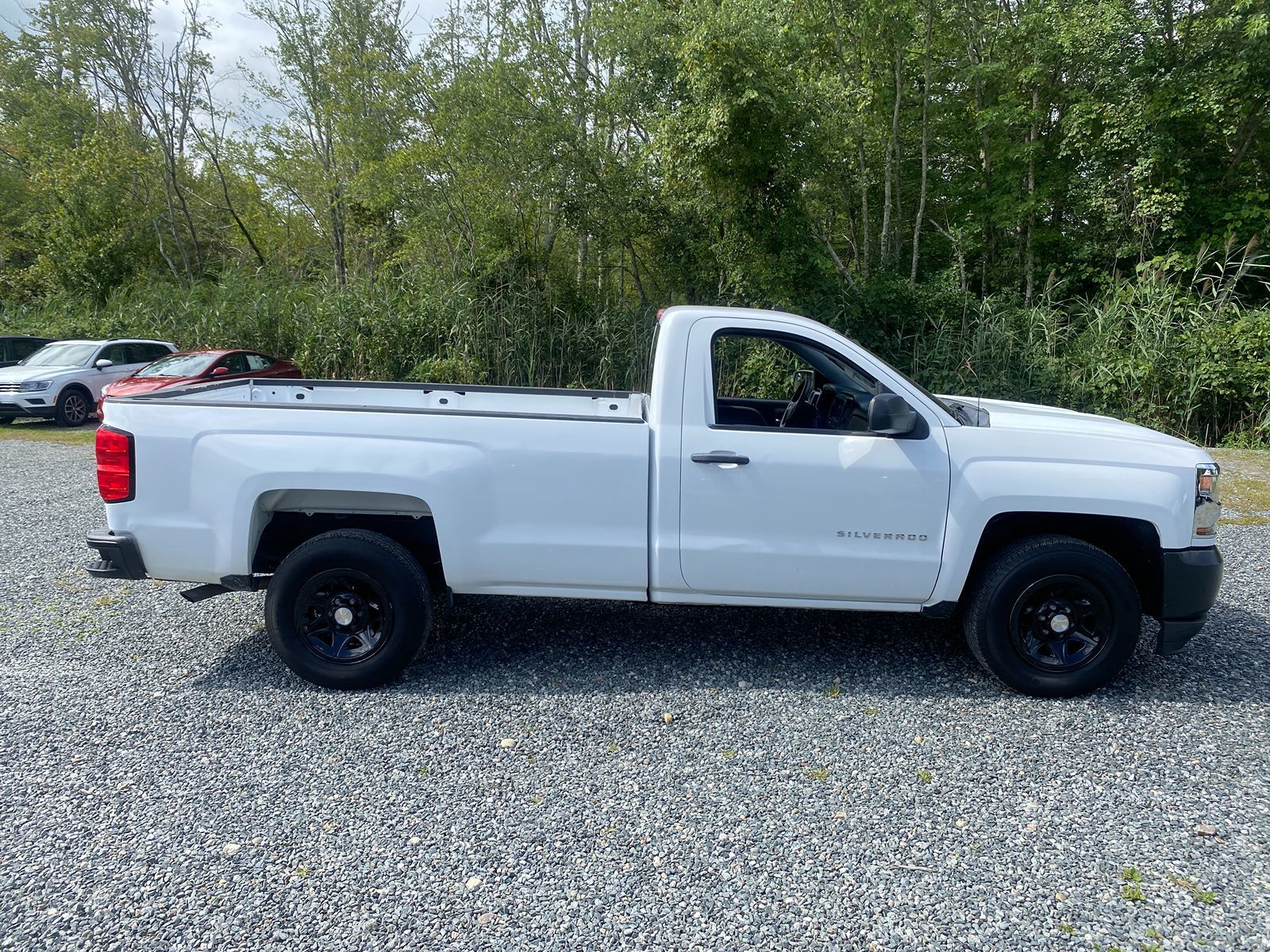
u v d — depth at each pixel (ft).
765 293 47.24
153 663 13.94
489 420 12.72
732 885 8.43
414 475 12.54
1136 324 43.01
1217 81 46.19
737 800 10.00
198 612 16.47
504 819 9.56
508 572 12.91
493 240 50.83
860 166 54.75
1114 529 13.26
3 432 45.44
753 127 41.73
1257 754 11.16
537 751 11.10
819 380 15.15
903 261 59.26
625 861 8.82
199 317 59.93
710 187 45.42
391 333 52.60
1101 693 13.03
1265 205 49.52
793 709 12.37
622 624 15.89
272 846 9.02
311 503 13.12
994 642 12.60
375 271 66.13
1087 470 12.45
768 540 12.69
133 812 9.64
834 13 48.39
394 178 51.42
